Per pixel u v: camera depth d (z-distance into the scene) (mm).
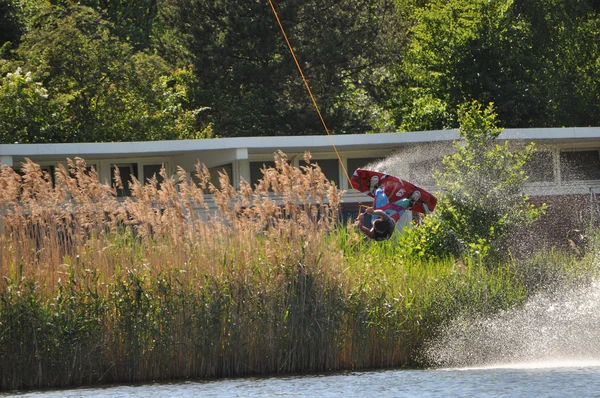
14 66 119750
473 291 61594
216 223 59719
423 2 155875
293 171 59969
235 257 58375
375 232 53062
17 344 54469
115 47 126812
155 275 57281
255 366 57125
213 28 142625
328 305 57969
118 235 59188
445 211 72875
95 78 122062
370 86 152625
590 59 136125
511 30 130250
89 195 58438
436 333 60031
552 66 134750
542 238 86812
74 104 120375
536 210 74250
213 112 146750
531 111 128500
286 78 141625
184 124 130750
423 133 89688
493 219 72562
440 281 62281
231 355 56812
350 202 94438
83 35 126188
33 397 49844
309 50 137875
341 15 141750
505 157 74875
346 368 58281
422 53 133125
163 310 56438
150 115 124500
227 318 57062
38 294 55812
